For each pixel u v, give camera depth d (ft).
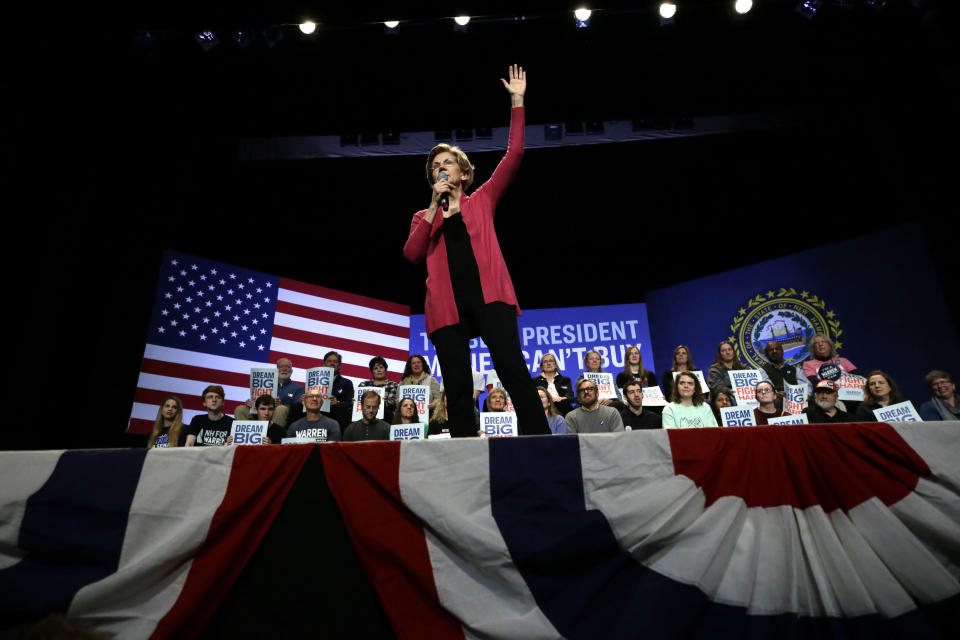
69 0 22.58
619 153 34.06
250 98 30.89
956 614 6.40
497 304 8.99
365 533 6.91
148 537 6.81
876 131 30.48
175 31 26.37
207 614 6.66
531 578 6.68
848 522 6.95
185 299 31.71
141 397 28.99
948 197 28.55
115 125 27.02
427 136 33.91
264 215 35.09
